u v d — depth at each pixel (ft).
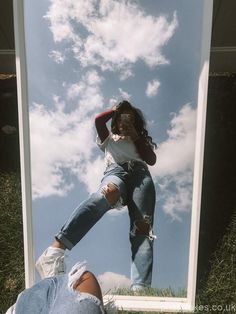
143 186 6.19
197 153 5.98
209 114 8.29
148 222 6.27
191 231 6.21
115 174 6.19
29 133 6.09
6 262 7.07
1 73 8.85
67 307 3.27
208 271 6.83
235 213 7.33
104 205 6.26
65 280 3.61
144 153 6.10
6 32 8.17
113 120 6.01
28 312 3.35
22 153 6.09
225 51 8.40
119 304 6.43
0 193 7.66
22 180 6.15
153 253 6.34
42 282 3.69
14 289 6.82
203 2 5.60
